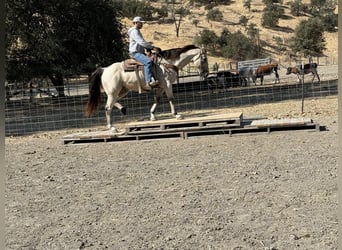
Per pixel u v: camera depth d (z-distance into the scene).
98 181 7.83
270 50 75.44
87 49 30.97
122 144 11.34
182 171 8.08
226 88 28.30
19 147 12.05
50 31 26.67
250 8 92.44
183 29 79.88
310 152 8.83
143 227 5.45
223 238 4.97
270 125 10.95
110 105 12.23
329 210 5.60
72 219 5.95
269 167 7.91
